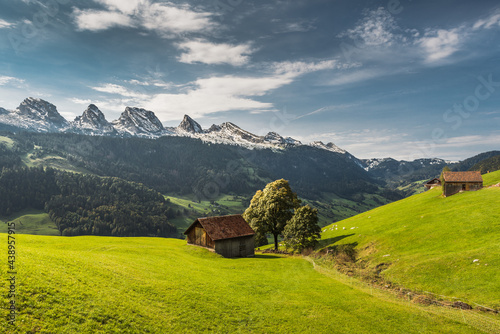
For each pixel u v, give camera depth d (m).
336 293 36.88
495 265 35.53
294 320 27.75
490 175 95.44
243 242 65.75
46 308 19.98
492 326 26.41
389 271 44.81
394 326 27.59
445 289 35.22
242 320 26.41
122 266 34.44
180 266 42.31
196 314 25.75
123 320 21.88
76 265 29.78
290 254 72.75
